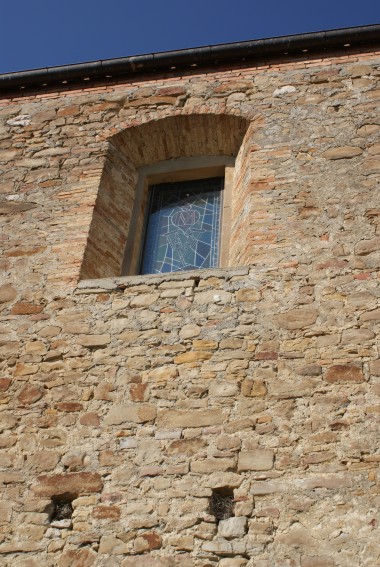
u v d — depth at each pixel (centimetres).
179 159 922
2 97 960
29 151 900
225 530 580
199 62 931
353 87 871
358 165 800
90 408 668
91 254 797
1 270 789
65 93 952
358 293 694
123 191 886
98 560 583
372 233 739
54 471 637
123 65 937
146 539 586
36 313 744
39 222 824
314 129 841
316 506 578
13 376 703
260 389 648
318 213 766
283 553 560
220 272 736
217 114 877
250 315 698
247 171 838
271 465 605
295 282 712
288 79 895
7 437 664
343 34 900
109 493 616
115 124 905
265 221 768
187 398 657
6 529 611
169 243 870
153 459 627
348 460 596
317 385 641
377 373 639
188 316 711
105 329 718
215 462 615
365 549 550
